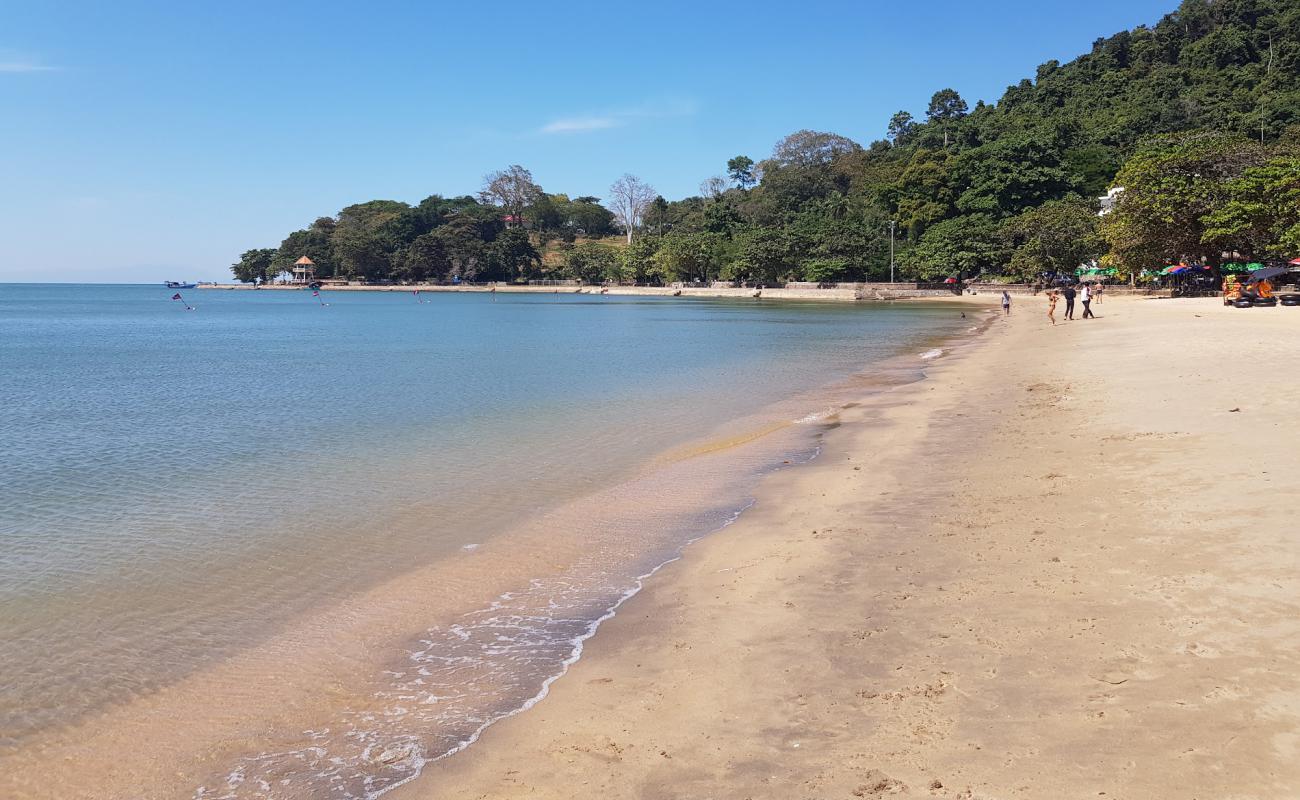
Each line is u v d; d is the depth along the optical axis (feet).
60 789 19.80
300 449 62.39
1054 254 347.15
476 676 24.91
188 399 92.63
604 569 34.53
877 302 407.03
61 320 320.29
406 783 19.21
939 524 36.29
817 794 17.16
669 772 18.63
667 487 48.78
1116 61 611.88
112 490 50.21
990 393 79.41
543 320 291.58
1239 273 224.12
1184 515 32.68
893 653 23.57
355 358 147.13
